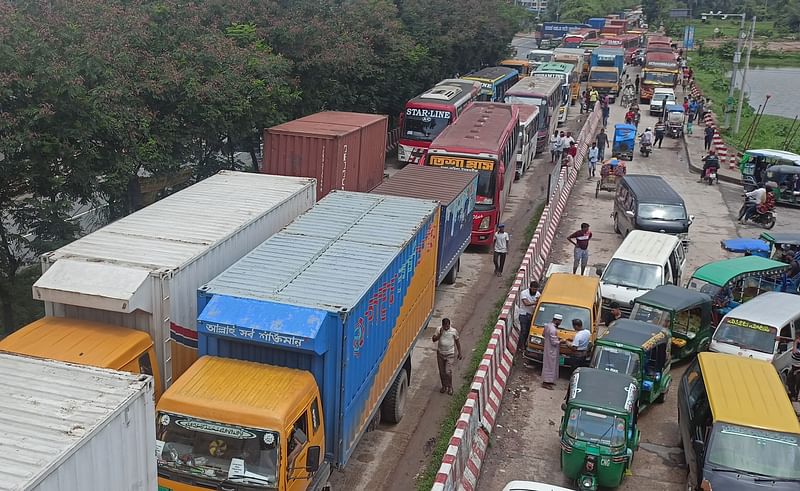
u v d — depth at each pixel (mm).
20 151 17109
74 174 18031
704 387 13641
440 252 19812
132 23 21828
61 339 11453
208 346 11375
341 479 13258
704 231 29594
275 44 29969
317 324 10789
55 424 7238
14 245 20031
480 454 13812
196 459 9984
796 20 130500
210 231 14297
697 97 57531
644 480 13859
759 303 18375
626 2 158250
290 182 18562
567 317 17562
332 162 23031
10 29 17094
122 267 12094
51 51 17547
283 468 9859
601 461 12797
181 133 22203
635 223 25953
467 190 22516
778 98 75562
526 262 21625
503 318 17922
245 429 9914
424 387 16766
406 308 14969
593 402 13305
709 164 37062
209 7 28906
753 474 12016
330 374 11188
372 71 34719
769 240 23219
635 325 16781
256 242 15523
